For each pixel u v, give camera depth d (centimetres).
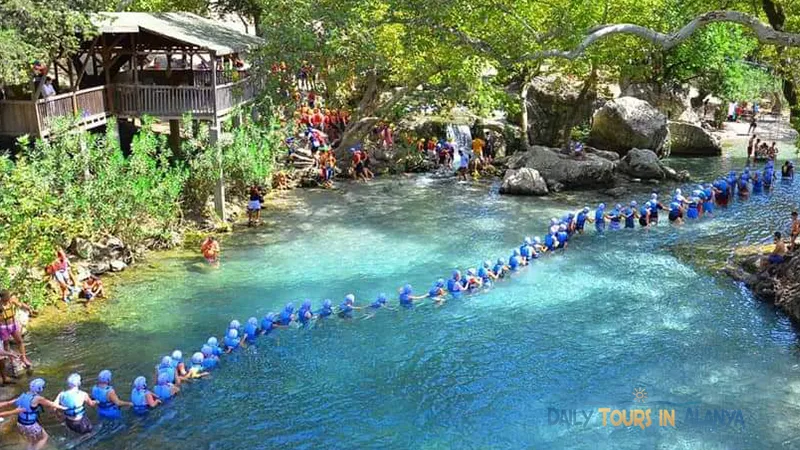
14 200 2055
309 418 1727
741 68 5719
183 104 3028
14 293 1986
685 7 3631
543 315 2302
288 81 3475
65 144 2545
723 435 1642
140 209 2667
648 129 4494
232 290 2444
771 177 3969
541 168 3969
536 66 4562
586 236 3120
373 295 2436
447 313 2317
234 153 3114
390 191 3803
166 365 1850
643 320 2258
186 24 3228
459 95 4012
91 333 2111
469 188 3891
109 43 3116
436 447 1608
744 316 2286
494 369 1959
